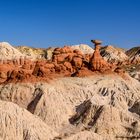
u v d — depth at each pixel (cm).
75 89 8806
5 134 6088
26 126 6269
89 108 7294
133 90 9500
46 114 7431
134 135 6850
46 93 7838
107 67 10444
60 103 7700
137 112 8081
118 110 7181
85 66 10388
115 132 6881
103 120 6969
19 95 8212
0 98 8306
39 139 6191
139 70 14250
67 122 7369
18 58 13712
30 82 8462
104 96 8731
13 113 6344
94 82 9606
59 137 6419
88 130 6881
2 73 9119
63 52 11012
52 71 9669
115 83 9700
